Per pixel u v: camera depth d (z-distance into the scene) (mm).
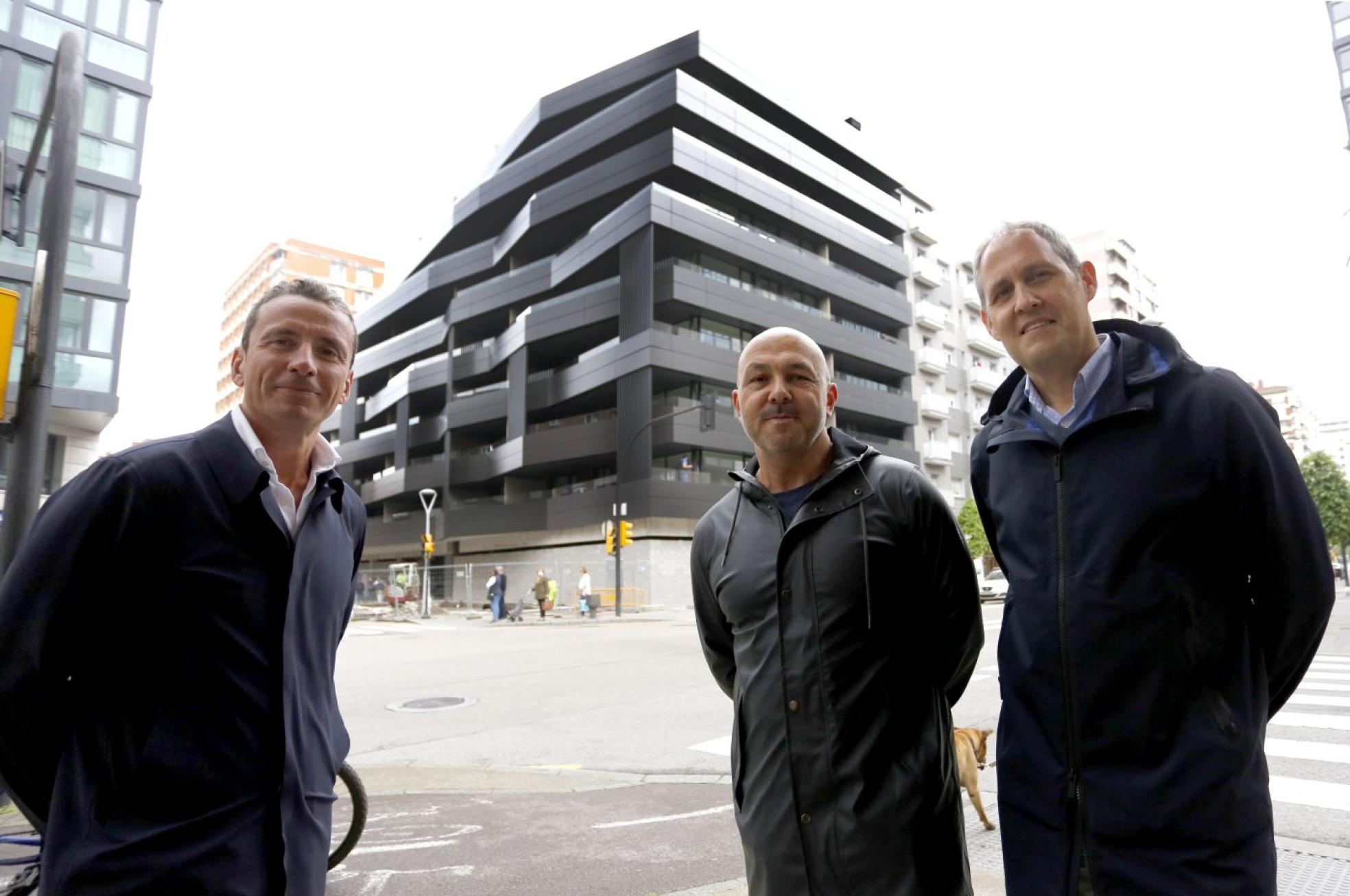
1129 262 72438
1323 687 8359
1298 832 3900
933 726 1938
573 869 3627
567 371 35594
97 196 22656
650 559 31188
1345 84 33281
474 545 40594
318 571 1847
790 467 2164
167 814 1495
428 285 46781
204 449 1733
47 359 4801
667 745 6469
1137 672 1572
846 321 43219
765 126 38000
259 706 1617
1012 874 1680
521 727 7344
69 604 1523
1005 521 1863
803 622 1947
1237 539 1636
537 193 38656
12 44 21672
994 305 1952
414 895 3352
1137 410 1683
